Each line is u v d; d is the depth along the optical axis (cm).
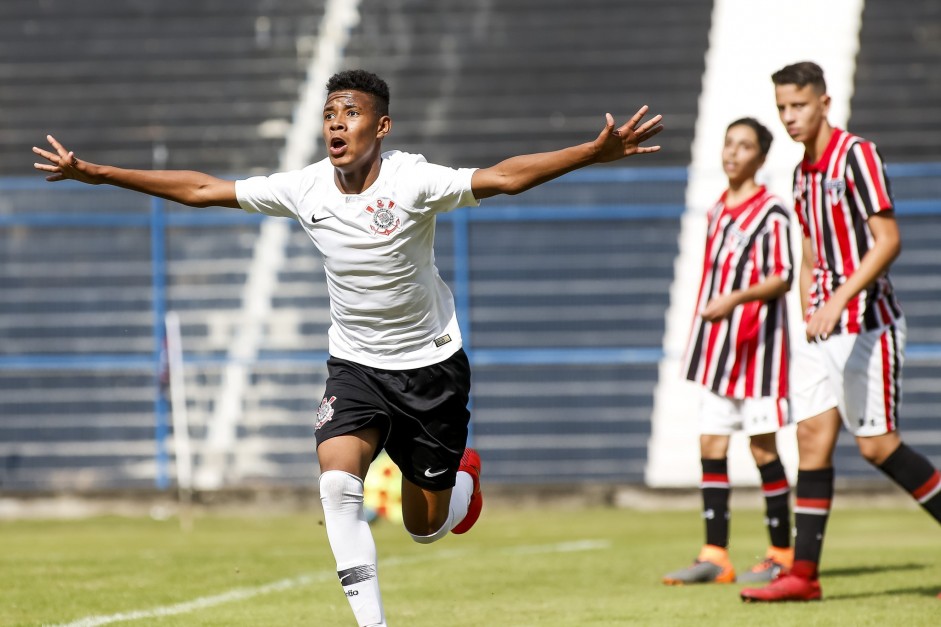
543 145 5700
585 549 2928
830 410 1980
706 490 2333
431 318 1549
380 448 1555
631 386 4744
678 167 5581
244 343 4972
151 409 4797
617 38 6109
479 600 2005
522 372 4759
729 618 1755
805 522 1955
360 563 1424
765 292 2289
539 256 4791
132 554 2798
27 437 4791
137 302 4938
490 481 4741
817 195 1961
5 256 4934
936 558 2583
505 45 6125
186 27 6212
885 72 5894
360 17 6228
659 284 4781
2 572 2392
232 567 2483
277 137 5778
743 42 6044
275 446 4781
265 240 4997
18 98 5934
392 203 1442
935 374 4722
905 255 4759
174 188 1510
